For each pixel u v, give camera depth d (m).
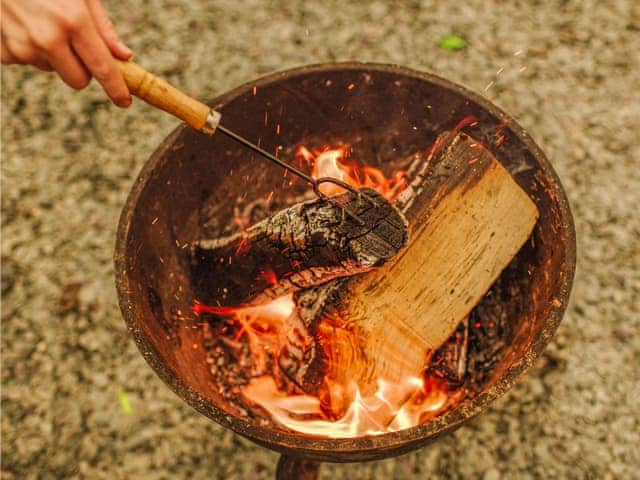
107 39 0.76
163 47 1.44
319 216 0.88
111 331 1.19
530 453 1.09
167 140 0.92
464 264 0.93
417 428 0.77
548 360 1.15
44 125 1.36
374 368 0.92
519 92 1.38
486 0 1.49
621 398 1.12
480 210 0.94
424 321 0.92
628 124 1.34
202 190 1.00
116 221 1.28
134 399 1.14
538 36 1.44
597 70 1.40
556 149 1.32
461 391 0.96
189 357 0.94
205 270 0.98
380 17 1.47
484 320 0.99
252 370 1.00
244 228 1.06
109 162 1.33
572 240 0.85
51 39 0.71
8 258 1.25
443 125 1.02
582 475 1.07
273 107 1.00
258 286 0.96
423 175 0.96
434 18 1.47
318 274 0.91
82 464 1.09
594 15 1.47
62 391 1.14
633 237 1.24
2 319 1.20
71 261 1.25
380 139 1.07
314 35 1.45
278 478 1.01
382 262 0.85
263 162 1.05
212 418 0.78
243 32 1.46
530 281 0.94
